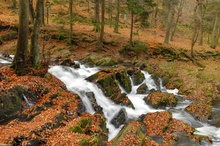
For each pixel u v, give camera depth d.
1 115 9.12
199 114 14.00
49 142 7.57
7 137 7.28
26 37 12.56
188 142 10.26
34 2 37.12
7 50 20.89
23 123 8.70
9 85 10.47
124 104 14.19
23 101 10.38
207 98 17.41
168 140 10.23
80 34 26.20
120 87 16.77
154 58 26.25
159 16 49.44
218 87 19.61
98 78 14.95
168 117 12.07
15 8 34.25
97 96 13.78
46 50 21.66
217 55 32.06
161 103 15.16
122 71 17.08
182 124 11.64
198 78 21.16
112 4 36.28
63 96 11.70
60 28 25.39
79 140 7.65
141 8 24.31
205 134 11.61
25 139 7.39
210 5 33.06
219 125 13.00
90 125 9.53
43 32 24.94
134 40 28.06
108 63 21.41
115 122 11.80
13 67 12.50
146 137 9.39
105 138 9.82
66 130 8.37
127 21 41.84
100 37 24.77
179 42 35.19
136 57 25.31
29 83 11.28
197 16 27.42
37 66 13.12
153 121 12.02
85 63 21.20
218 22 35.25
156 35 37.12
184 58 27.59
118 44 26.38
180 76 21.73
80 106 11.55
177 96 18.12
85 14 37.78
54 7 37.19
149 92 17.53
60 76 15.27
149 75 21.06
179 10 37.91
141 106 14.80
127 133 9.05
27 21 12.44
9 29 24.97
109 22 26.97
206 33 48.03
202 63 28.08
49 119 8.95
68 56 21.53
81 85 14.23
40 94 11.23
